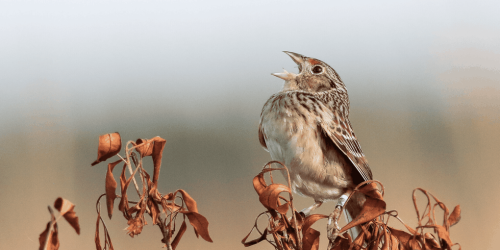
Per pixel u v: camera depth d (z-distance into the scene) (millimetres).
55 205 2598
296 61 3389
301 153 3332
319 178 3334
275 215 3262
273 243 3264
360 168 3334
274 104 3344
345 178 3336
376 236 3260
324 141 3336
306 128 3332
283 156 3336
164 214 3248
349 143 3336
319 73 3383
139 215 3215
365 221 3258
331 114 3338
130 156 3246
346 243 3262
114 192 3166
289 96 3342
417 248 3256
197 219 3254
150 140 3248
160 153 3248
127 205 3229
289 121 3334
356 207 3336
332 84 3383
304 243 3262
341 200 3324
